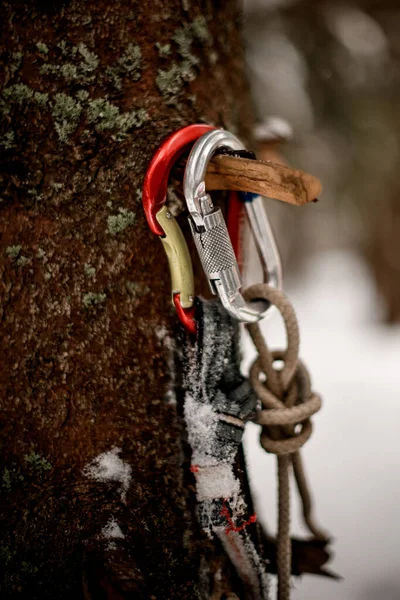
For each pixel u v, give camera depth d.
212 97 1.02
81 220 0.93
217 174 0.87
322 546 1.29
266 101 4.07
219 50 1.06
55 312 0.94
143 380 0.96
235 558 0.96
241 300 0.91
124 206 0.93
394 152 4.21
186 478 0.96
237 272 0.90
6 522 0.95
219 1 1.06
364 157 4.22
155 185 0.87
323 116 4.11
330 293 7.12
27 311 0.94
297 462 1.17
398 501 1.88
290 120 4.11
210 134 0.86
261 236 1.00
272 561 1.18
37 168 0.92
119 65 0.92
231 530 0.94
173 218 0.89
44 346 0.94
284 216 6.41
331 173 4.40
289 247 6.97
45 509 0.94
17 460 0.95
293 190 0.82
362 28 4.07
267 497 1.86
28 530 0.94
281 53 4.04
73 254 0.94
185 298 0.90
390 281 5.03
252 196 0.98
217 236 0.87
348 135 4.16
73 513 0.94
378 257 5.02
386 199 4.50
